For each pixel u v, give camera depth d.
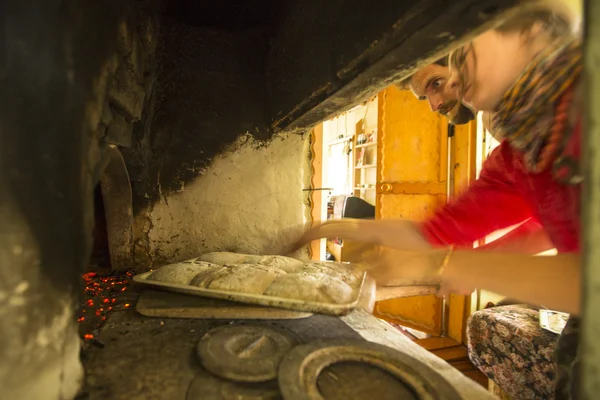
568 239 0.55
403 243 1.01
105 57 0.53
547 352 1.25
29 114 0.37
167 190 1.23
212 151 1.28
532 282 0.53
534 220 0.93
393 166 2.49
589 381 0.24
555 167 0.48
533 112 0.56
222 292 0.87
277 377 0.55
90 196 0.50
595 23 0.23
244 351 0.64
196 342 0.70
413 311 2.46
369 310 0.86
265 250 1.35
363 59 0.66
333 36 0.77
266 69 1.30
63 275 0.43
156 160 1.21
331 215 4.52
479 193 0.97
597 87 0.23
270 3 1.28
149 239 1.22
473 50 0.65
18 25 0.36
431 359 0.66
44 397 0.41
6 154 0.35
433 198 2.23
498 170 0.92
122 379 0.57
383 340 0.73
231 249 1.31
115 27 0.57
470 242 0.97
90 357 0.64
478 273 0.65
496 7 0.43
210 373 0.59
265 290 0.88
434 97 0.82
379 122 2.57
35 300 0.39
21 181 0.37
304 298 0.84
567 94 0.50
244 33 1.29
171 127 1.23
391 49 0.58
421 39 0.52
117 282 1.08
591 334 0.24
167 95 1.21
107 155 0.67
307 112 1.00
